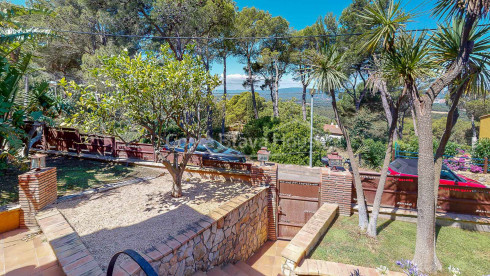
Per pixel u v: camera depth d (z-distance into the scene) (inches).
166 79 220.1
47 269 141.4
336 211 253.3
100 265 139.7
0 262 146.4
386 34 171.9
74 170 327.6
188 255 170.9
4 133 243.9
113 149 382.3
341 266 166.2
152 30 554.3
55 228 171.6
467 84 178.2
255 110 824.9
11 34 246.7
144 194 267.0
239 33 682.2
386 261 178.7
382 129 893.8
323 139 580.7
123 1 485.1
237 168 316.8
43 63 644.1
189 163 343.0
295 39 717.3
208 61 640.4
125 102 201.2
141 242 169.2
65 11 609.0
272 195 293.6
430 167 163.8
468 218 224.1
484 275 162.9
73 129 393.1
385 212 244.1
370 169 453.1
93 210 218.8
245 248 253.9
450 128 172.2
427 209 165.3
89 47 671.8
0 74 258.4
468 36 146.6
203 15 519.5
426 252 166.2
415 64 165.0
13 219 187.9
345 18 537.3
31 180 192.7
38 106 342.6
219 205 241.4
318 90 212.4
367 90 804.6
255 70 854.5
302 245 180.1
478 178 378.9
